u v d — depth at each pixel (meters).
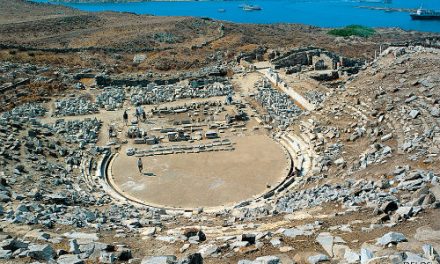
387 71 48.97
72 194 34.88
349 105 47.47
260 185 39.47
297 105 61.72
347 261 18.58
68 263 19.52
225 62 88.38
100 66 84.31
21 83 68.69
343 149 41.12
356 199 27.36
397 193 26.27
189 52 99.88
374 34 149.12
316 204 28.91
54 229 25.11
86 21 141.12
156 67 85.75
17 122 47.72
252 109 60.69
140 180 41.28
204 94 67.44
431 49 51.75
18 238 22.73
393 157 33.59
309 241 21.30
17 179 34.88
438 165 29.33
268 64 84.69
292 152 46.44
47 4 183.62
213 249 21.20
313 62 85.44
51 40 112.81
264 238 22.28
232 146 48.69
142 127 54.78
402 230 20.75
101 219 28.77
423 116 38.31
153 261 19.67
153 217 31.73
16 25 124.50
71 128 52.44
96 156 46.19
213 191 38.69
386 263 17.36
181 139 50.94
